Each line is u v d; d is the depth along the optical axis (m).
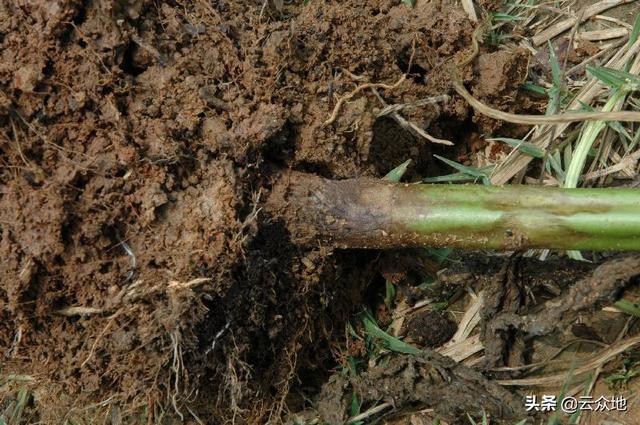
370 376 0.49
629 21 0.53
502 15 0.54
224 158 0.44
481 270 0.50
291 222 0.46
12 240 0.43
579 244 0.44
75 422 0.49
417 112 0.50
